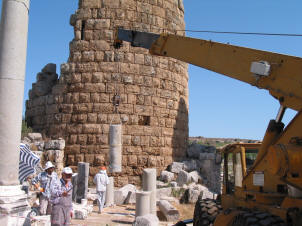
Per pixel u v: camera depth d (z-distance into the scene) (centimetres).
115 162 1413
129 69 1944
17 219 721
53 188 744
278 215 586
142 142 1909
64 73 1991
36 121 2133
